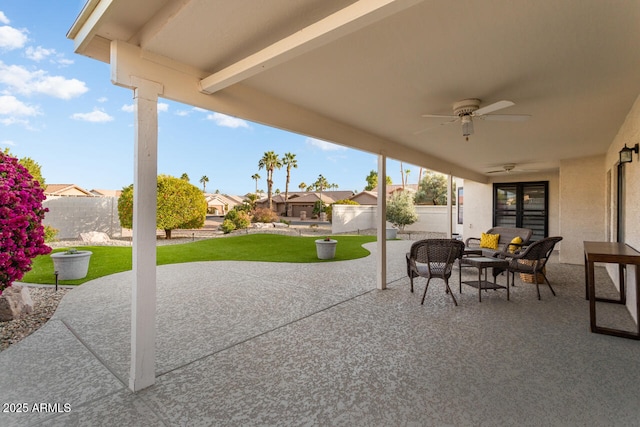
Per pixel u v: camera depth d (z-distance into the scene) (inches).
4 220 117.9
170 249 373.1
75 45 80.4
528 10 69.0
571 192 274.7
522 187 371.2
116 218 489.1
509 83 110.7
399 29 76.9
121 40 82.9
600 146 220.2
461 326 129.6
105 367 97.5
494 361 99.1
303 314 147.1
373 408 76.1
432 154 246.2
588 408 74.7
